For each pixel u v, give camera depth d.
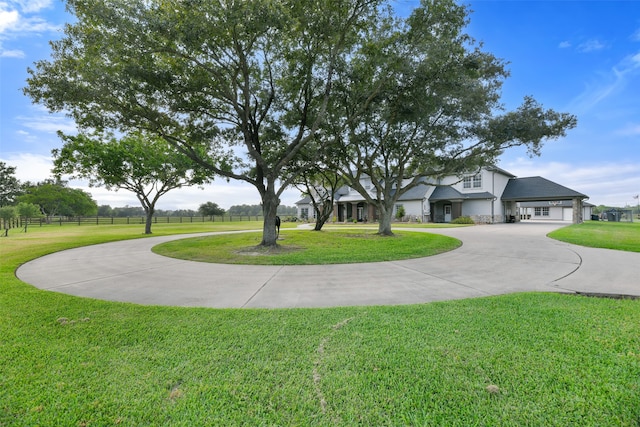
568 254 9.23
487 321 3.68
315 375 2.48
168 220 45.56
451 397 2.16
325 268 7.74
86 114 9.90
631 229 18.22
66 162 18.89
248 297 5.14
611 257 8.52
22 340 3.22
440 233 16.69
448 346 2.98
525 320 3.70
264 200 11.66
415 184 15.69
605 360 2.65
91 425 1.93
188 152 11.02
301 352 2.91
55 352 2.93
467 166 14.84
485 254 9.62
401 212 31.78
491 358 2.72
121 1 7.86
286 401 2.15
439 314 3.97
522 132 12.24
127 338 3.27
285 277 6.72
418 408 2.06
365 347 3.00
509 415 1.97
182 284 6.12
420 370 2.53
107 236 17.98
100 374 2.53
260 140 14.18
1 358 2.80
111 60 9.05
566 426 1.86
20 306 4.48
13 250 11.28
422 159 15.30
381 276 6.75
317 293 5.37
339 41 9.39
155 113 10.32
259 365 2.66
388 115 13.27
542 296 4.82
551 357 2.72
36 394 2.24
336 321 3.76
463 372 2.49
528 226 23.02
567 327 3.44
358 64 10.84
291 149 11.85
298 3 8.12
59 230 25.00
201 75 10.30
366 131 14.27
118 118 10.20
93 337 3.30
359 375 2.47
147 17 7.76
